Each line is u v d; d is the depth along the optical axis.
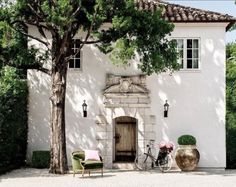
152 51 16.20
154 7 20.73
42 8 15.88
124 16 16.08
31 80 19.70
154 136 19.20
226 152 20.19
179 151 18.28
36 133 19.53
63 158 16.94
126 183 14.53
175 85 19.42
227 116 20.94
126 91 19.22
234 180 15.42
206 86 19.44
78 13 16.39
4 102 16.78
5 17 15.88
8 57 17.30
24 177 15.88
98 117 19.31
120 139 21.09
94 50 19.64
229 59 29.42
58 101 16.92
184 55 19.53
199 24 19.48
